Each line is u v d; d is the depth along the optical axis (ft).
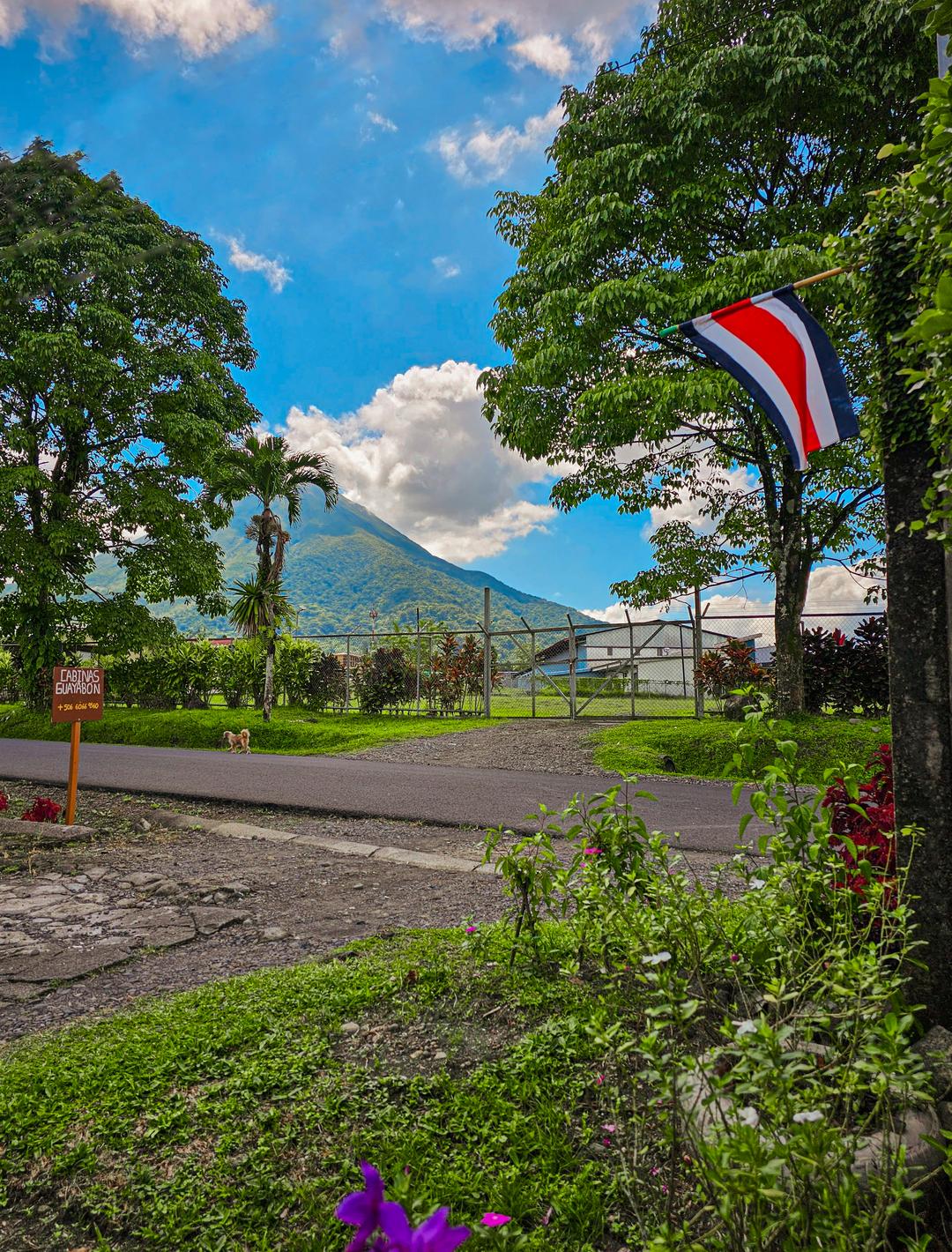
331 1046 9.27
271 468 70.23
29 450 68.90
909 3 31.99
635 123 38.93
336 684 81.56
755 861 15.65
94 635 70.18
